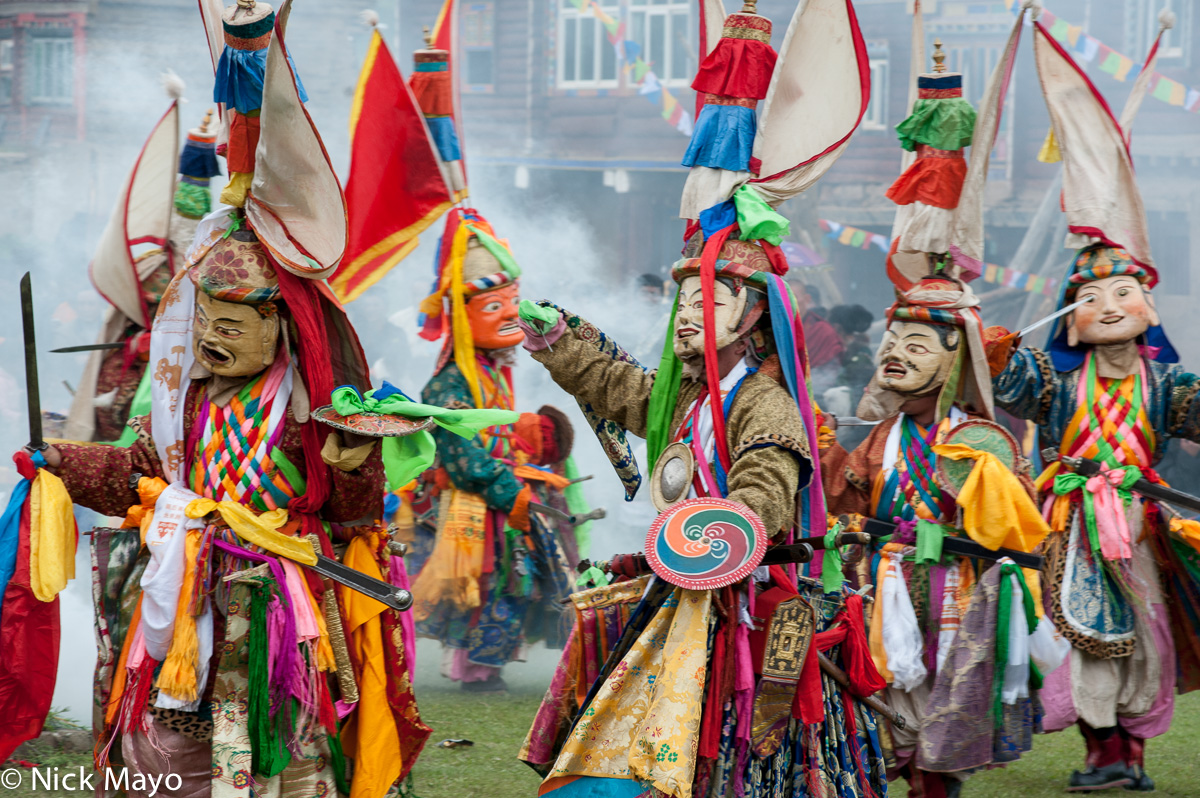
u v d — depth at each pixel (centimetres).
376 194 746
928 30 3297
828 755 548
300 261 535
